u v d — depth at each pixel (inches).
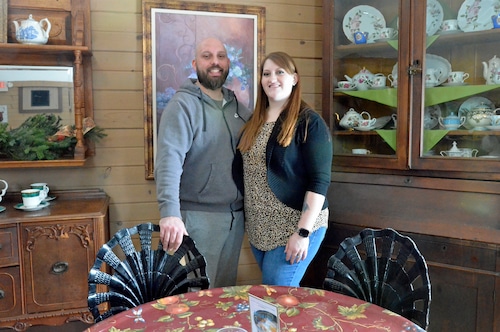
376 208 82.0
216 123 74.5
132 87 92.9
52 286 75.7
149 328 44.2
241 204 77.2
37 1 85.7
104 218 80.6
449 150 81.0
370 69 90.6
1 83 85.4
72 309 76.7
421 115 80.0
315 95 105.7
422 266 52.8
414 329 43.1
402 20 81.0
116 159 93.2
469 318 73.2
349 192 86.4
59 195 89.2
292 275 67.4
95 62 90.5
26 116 87.0
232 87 98.0
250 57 98.6
